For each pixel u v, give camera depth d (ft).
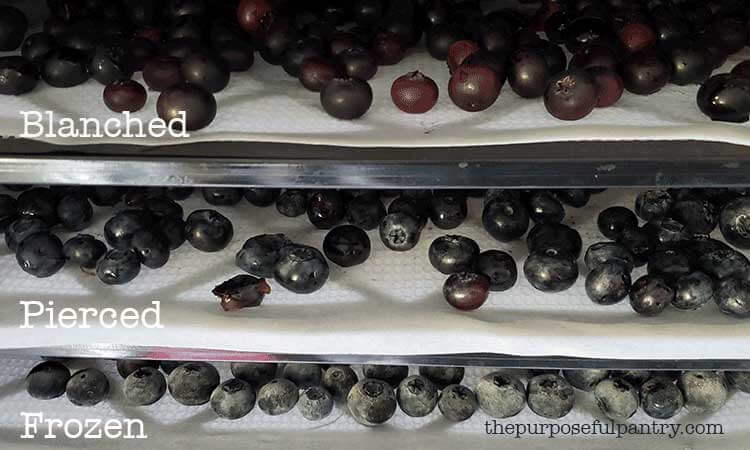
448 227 3.83
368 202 3.81
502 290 3.51
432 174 2.90
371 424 3.96
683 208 3.75
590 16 3.65
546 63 3.18
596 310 3.44
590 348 3.31
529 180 2.90
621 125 3.04
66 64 3.29
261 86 3.42
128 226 3.59
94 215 3.97
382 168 2.89
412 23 3.72
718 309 3.43
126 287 3.56
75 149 2.95
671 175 2.87
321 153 2.94
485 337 3.33
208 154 2.93
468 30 3.70
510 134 2.99
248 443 3.97
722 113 3.02
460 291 3.38
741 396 4.15
